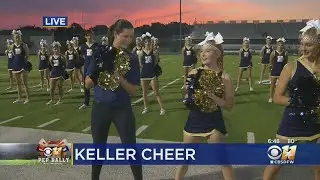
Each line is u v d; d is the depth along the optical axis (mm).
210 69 3311
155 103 9047
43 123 6941
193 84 3256
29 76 16672
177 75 16953
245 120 7117
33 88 12305
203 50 3314
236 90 11391
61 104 9055
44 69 11570
